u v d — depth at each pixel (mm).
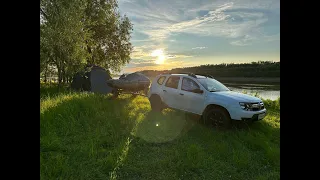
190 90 7957
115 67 25062
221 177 4371
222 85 8438
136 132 6672
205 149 5609
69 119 7148
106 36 23891
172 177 4277
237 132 6680
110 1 23969
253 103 6906
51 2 15234
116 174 4320
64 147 5367
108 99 12195
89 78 15391
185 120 7965
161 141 6109
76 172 4254
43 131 6184
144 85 14055
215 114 7109
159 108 8930
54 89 16656
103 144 5816
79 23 16406
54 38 14734
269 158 5156
